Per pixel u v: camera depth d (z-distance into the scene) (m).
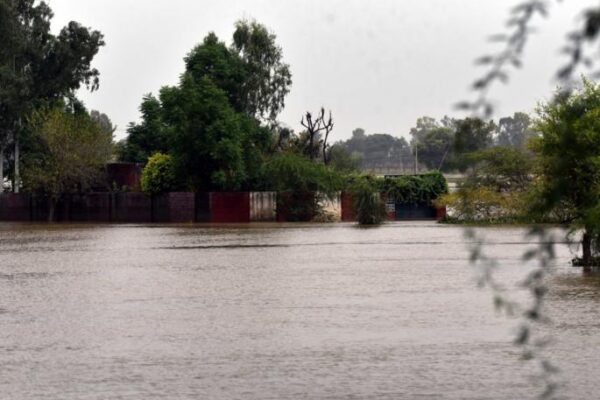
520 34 3.99
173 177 115.75
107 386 19.30
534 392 17.83
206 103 114.19
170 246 68.88
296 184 116.75
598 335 24.61
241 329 27.25
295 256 57.88
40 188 119.81
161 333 26.77
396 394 17.94
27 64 126.75
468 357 21.88
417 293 36.41
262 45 138.12
